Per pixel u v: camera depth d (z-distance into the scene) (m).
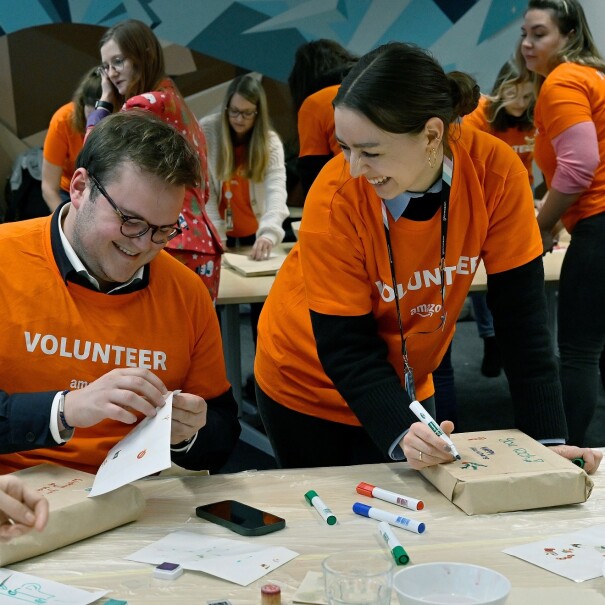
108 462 1.33
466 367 4.62
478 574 1.03
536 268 1.62
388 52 1.37
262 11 5.22
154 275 1.54
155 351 1.53
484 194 1.57
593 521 1.32
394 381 1.53
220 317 3.36
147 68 2.66
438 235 1.57
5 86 5.02
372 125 1.34
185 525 1.31
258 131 3.61
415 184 1.51
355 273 1.55
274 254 3.61
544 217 2.73
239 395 3.38
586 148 2.59
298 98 3.46
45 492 1.28
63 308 1.46
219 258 2.71
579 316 2.70
